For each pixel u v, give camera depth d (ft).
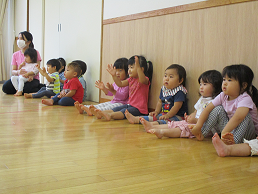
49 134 4.81
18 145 4.04
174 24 6.68
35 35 14.55
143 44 7.56
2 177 2.81
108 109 7.21
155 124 5.65
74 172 3.02
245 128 4.32
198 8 6.08
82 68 9.73
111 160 3.51
